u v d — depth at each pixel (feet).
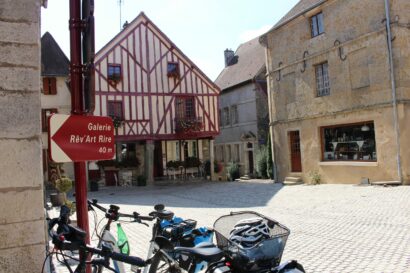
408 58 44.37
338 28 51.11
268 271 8.73
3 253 7.52
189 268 8.93
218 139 95.66
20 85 7.89
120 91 68.69
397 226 24.14
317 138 54.70
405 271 15.65
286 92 60.54
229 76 96.07
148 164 71.41
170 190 62.49
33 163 7.89
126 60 69.62
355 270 16.16
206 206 39.93
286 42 60.13
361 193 40.40
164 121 71.87
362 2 47.70
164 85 72.38
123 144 75.25
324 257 18.40
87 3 9.30
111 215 11.48
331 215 29.71
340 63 50.90
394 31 44.11
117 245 11.55
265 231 9.27
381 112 45.73
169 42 73.26
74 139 9.71
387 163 45.16
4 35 7.83
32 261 7.72
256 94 81.30
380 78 45.75
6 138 7.69
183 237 11.44
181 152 81.05
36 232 7.80
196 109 74.74
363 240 21.27
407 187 41.45
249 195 47.57
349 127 50.78
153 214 11.94
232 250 9.05
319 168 54.44
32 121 7.95
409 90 44.19
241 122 86.63
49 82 71.82
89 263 7.43
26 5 8.05
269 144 72.08
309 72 55.88
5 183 7.63
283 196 43.83
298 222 27.66
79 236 7.25
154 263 8.11
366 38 47.24
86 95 9.71
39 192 7.90
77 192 10.14
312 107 55.36
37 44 8.10
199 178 78.48
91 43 9.16
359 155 49.34
